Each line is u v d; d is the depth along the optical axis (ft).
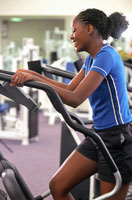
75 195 7.65
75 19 5.21
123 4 18.95
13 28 30.83
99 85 5.09
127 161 5.21
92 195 7.69
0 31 29.50
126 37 21.95
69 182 5.37
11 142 15.03
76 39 5.23
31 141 15.23
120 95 5.18
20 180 5.03
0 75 4.47
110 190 5.28
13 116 15.40
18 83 4.48
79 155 5.39
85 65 5.65
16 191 4.75
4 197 5.26
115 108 5.16
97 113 5.32
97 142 4.87
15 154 13.14
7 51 25.52
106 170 5.19
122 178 5.21
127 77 15.88
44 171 11.33
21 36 30.99
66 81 16.46
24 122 14.69
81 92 4.79
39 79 4.62
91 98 5.30
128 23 5.45
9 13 20.62
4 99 17.17
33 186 10.00
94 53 5.28
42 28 30.58
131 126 5.41
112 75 5.07
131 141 5.26
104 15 5.19
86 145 5.38
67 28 23.88
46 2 20.10
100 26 5.14
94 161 5.36
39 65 6.13
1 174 4.91
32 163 12.11
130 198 8.26
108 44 5.33
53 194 5.45
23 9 20.40
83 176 5.42
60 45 25.61
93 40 5.20
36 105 4.95
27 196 5.07
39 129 17.56
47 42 25.98
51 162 12.30
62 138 7.64
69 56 22.86
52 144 14.80
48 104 17.35
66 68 17.22
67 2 19.79
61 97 4.70
